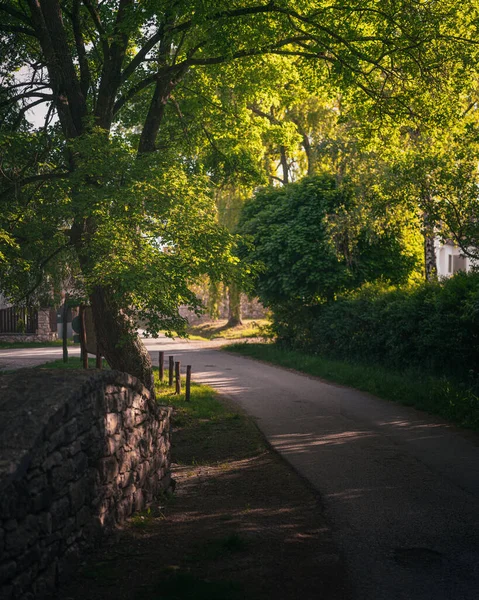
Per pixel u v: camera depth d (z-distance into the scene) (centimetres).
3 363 2495
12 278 1240
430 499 702
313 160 2747
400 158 1588
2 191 1191
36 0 1229
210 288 3716
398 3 1244
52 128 1187
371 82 1399
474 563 516
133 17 1163
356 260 2283
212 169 1639
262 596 446
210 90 1608
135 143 1673
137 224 1018
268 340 3353
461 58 1298
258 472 866
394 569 502
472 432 1077
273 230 2462
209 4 1123
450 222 1433
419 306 1669
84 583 464
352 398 1505
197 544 557
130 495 634
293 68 1617
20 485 407
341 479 797
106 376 563
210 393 1656
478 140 1387
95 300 1232
